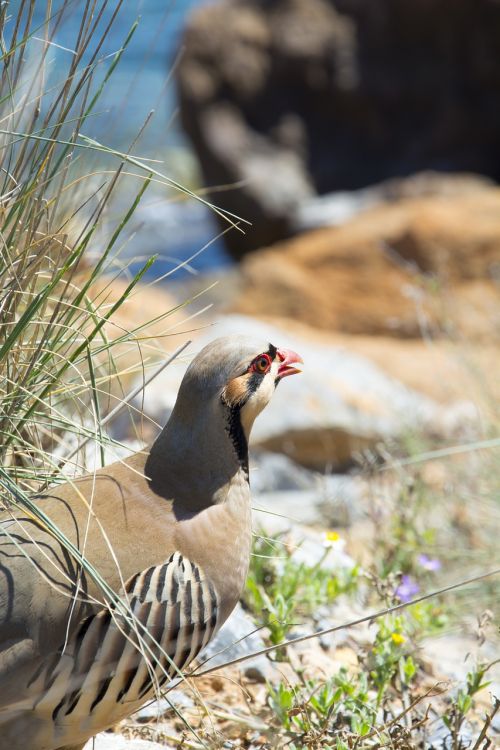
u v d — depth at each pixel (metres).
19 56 7.52
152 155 9.83
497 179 40.91
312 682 8.01
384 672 8.18
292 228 39.28
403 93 41.19
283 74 41.62
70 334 8.07
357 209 37.97
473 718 8.78
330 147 41.81
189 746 7.33
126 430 14.21
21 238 7.76
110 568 6.06
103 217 9.12
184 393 6.61
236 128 40.91
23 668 5.72
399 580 9.36
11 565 5.93
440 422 15.85
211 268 37.66
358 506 13.80
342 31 41.78
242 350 6.69
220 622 6.49
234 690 8.45
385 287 26.09
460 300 24.03
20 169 7.55
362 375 18.83
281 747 7.00
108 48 8.98
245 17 41.91
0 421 7.41
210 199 40.62
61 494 6.51
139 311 16.80
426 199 30.91
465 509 13.27
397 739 7.25
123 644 5.95
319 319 26.28
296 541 11.28
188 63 41.03
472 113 40.88
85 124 9.13
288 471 15.51
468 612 11.50
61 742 6.07
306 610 9.72
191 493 6.50
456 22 40.31
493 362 18.88
